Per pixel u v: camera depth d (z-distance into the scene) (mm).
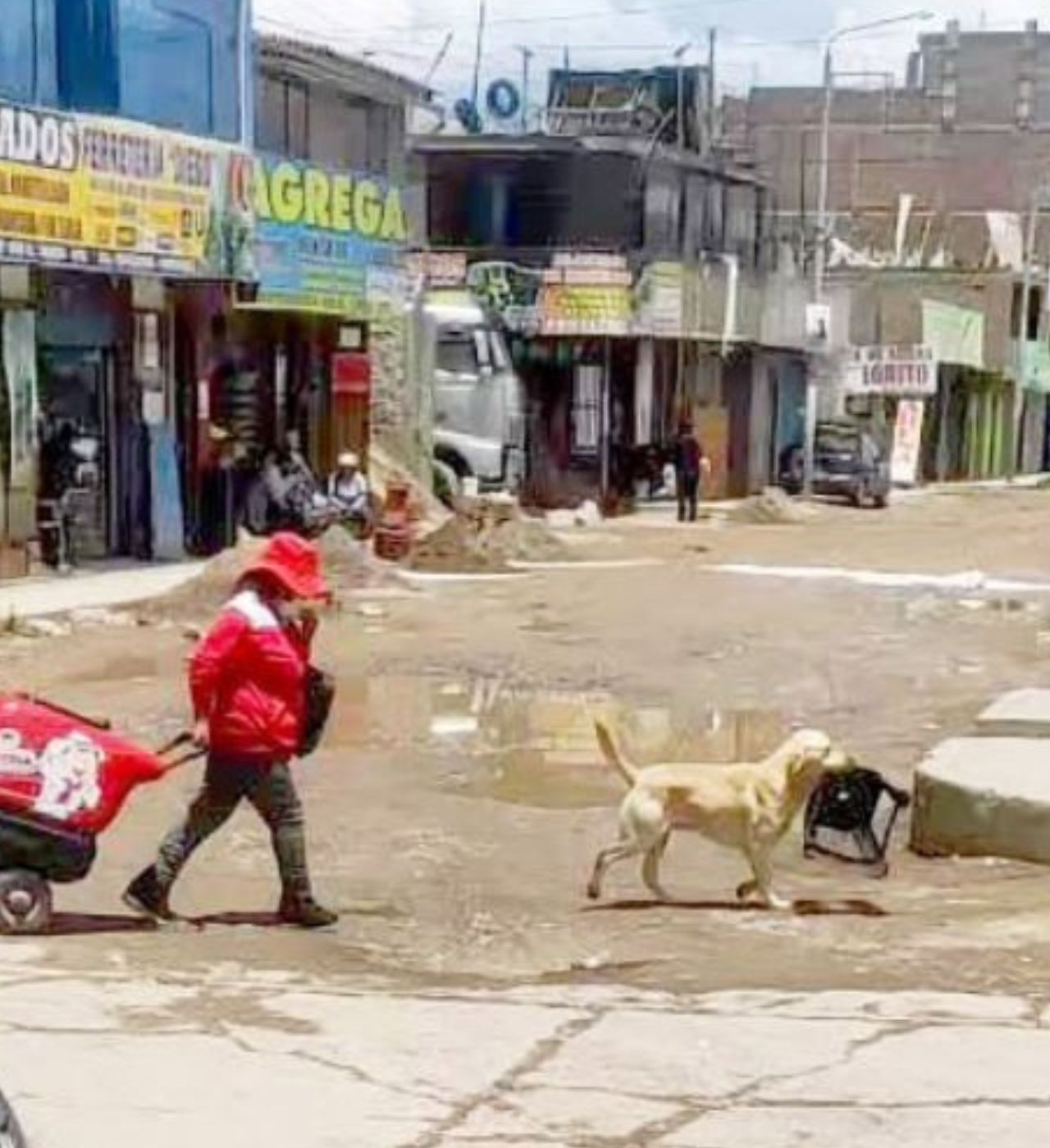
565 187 44969
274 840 9547
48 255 23312
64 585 23906
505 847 11633
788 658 20172
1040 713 13773
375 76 33531
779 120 80688
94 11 24938
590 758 14703
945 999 7773
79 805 9188
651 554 32719
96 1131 6066
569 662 19594
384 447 35344
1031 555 33500
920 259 73188
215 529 28844
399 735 15477
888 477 54656
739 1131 6160
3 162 22453
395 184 35344
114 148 24484
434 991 8000
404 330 35625
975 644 21547
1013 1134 6141
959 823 11367
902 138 78062
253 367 30922
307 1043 7031
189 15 26750
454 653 20047
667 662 19750
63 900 9938
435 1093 6496
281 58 30938
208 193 26641
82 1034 7117
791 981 8320
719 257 48438
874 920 9703
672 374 48281
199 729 9461
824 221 58000
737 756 14859
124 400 27219
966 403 70312
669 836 10375
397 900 10203
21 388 24750
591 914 9867
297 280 30359
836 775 10828
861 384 59125
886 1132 6152
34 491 25188
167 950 8859
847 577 28734
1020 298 74250
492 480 38781
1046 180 78062
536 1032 7195
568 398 44500
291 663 9445
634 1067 6781
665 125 49344
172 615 21766
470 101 45969
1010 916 9727
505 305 42344
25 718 9148
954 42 85375
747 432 53156
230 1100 6375
